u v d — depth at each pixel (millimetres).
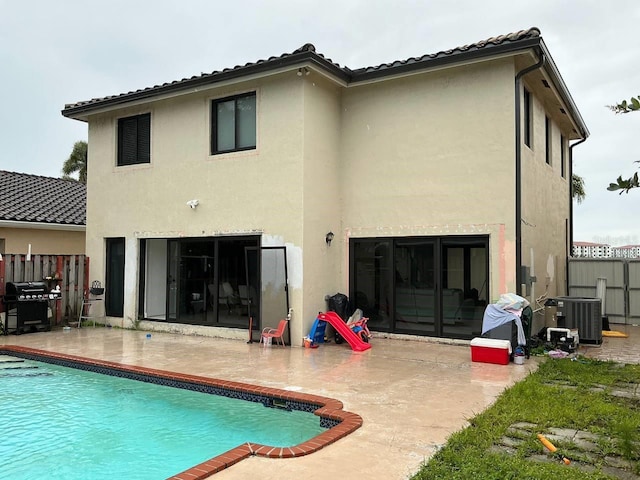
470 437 4793
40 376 8516
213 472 4059
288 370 7965
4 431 5934
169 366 8289
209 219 11820
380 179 11203
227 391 7012
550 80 10945
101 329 12938
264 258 10867
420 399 6289
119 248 13625
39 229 15195
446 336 10383
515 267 9625
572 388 6703
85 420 6309
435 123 10547
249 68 10555
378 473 4070
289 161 10609
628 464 4234
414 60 10297
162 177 12664
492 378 7391
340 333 10133
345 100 11727
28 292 11766
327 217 11242
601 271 14906
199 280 12141
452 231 10289
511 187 9703
